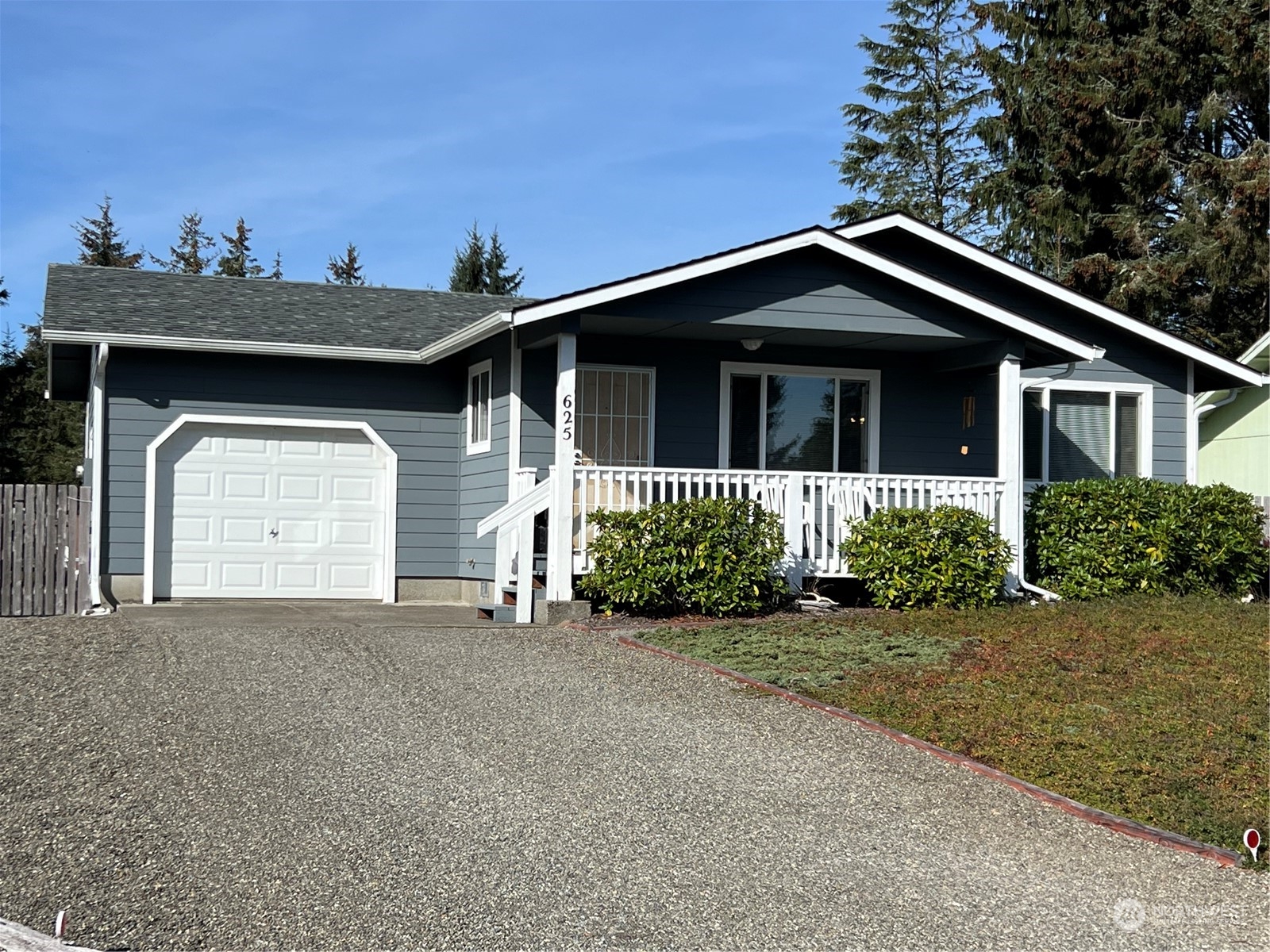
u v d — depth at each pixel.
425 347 17.23
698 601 13.52
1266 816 7.66
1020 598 15.13
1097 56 32.91
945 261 17.38
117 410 16.05
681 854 6.63
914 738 8.98
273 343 16.38
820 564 14.54
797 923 5.84
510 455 15.62
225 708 9.10
